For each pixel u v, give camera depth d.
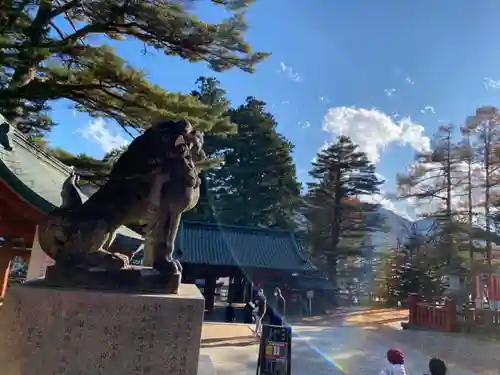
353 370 9.86
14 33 8.66
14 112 9.18
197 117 9.23
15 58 7.82
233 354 10.72
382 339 14.98
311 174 29.64
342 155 28.78
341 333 15.95
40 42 8.60
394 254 29.78
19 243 6.77
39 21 9.14
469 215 24.41
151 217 3.10
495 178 23.83
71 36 9.67
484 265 22.44
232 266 21.34
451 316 17.20
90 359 2.64
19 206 4.70
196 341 2.75
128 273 2.90
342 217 28.92
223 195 31.92
